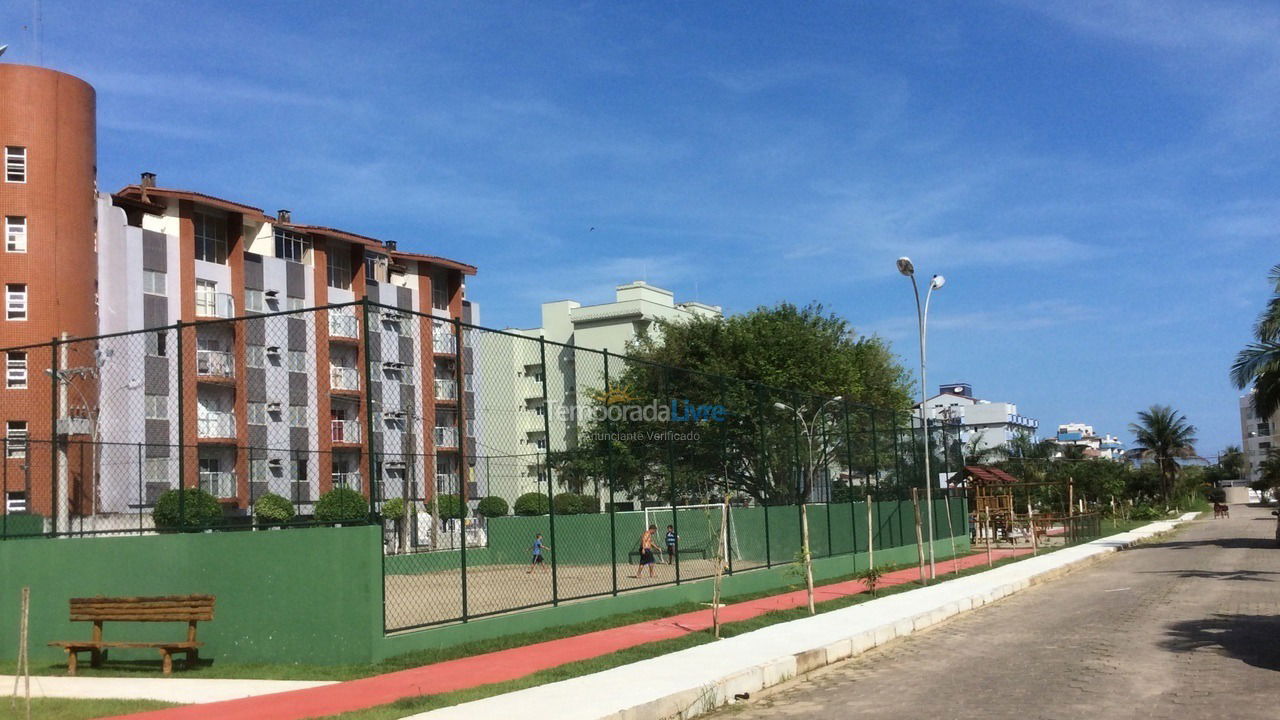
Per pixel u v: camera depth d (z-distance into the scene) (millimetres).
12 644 15500
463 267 61906
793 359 49281
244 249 48562
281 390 46031
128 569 14648
